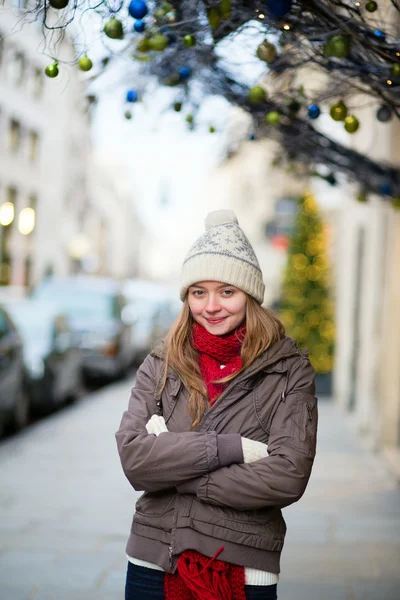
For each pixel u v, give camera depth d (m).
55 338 12.07
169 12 3.06
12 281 34.97
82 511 6.53
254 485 2.27
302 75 4.01
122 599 4.55
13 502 6.79
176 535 2.33
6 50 4.57
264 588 2.35
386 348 9.13
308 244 16.69
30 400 11.12
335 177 5.41
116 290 16.77
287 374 2.44
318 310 16.39
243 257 2.46
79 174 43.78
